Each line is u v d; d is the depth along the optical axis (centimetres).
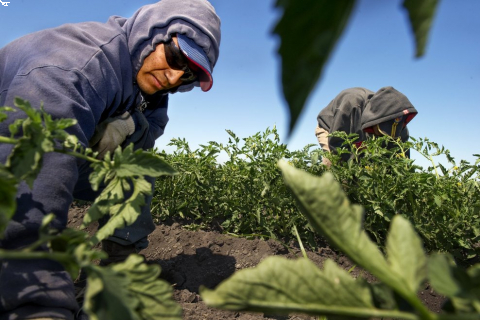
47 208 109
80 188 227
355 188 305
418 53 16
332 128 404
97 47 165
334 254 309
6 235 102
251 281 33
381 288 40
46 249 100
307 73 15
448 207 293
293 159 304
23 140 59
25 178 59
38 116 60
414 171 302
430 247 308
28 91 131
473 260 307
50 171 113
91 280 41
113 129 195
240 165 326
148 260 287
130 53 195
